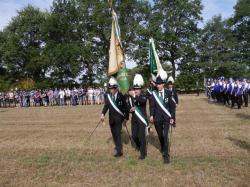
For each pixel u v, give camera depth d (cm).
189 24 6581
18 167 1061
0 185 895
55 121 2223
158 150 1236
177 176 936
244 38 7738
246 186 847
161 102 1086
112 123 1164
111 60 1777
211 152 1191
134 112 1131
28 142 1465
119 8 5912
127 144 1353
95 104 4025
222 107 2917
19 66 7625
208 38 7531
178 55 6688
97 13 5925
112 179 927
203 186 853
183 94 6144
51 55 6206
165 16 6506
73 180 928
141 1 6209
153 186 866
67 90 4150
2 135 1672
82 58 6134
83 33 6381
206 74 7181
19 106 4156
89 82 6253
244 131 1595
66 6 6325
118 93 1164
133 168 1020
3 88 6494
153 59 1720
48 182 916
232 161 1066
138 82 1135
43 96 4172
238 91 2697
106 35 6072
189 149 1241
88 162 1102
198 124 1869
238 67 7325
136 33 6122
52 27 6338
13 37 7394
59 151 1272
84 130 1766
